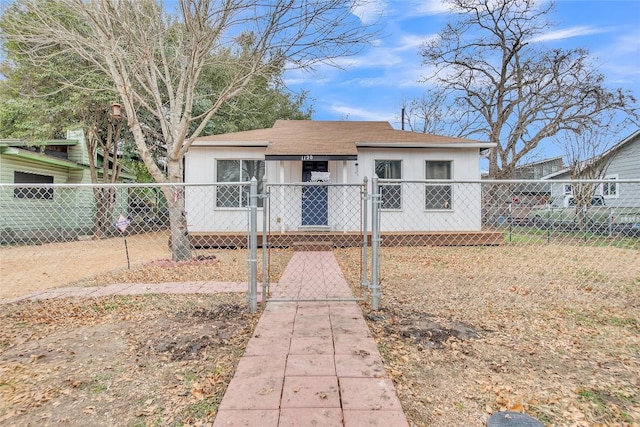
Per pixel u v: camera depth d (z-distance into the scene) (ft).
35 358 9.28
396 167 33.09
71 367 8.80
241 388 7.41
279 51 21.56
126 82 22.33
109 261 25.49
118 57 21.29
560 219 33.24
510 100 57.06
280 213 31.91
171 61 27.35
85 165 45.57
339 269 20.74
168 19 24.67
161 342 10.21
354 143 32.24
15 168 36.50
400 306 13.43
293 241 29.58
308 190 32.40
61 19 25.20
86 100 36.42
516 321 11.88
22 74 34.68
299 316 12.00
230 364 8.82
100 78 35.14
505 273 19.65
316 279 18.21
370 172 32.81
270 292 15.43
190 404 7.16
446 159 33.14
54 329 11.35
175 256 23.45
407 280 17.88
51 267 23.24
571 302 14.10
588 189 36.78
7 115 38.11
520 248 29.14
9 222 35.37
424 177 33.04
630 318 12.17
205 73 40.06
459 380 8.07
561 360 9.07
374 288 12.82
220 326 11.38
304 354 9.01
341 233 30.32
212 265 21.88
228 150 32.30
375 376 7.92
